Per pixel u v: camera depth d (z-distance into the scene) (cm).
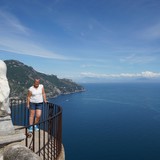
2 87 783
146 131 12269
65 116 16675
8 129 783
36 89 1130
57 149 937
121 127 13275
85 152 9144
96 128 12950
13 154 570
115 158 8525
